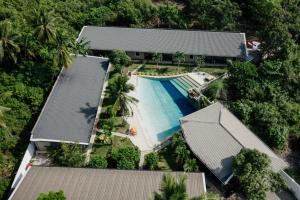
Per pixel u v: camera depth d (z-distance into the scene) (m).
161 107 75.94
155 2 110.44
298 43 92.81
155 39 88.62
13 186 57.25
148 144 67.31
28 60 78.56
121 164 59.25
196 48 86.44
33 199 52.59
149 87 80.62
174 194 40.03
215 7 96.12
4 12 85.38
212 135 63.91
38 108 71.44
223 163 59.59
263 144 64.19
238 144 61.91
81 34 89.56
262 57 87.69
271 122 68.88
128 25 98.94
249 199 56.31
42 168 57.78
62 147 61.00
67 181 55.66
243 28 101.88
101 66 81.06
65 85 73.69
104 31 90.50
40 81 75.00
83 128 65.00
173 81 82.56
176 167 62.44
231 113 69.62
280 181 57.88
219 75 83.75
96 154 64.56
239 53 85.62
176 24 97.62
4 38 72.62
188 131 65.12
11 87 72.38
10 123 67.25
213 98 75.81
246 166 56.12
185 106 76.50
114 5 101.12
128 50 85.94
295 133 69.88
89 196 53.50
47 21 73.12
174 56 85.81
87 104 70.12
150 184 55.41
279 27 84.25
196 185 55.03
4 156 63.38
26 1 94.31
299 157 66.44
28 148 61.94
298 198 57.59
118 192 54.09
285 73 78.56
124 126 70.25
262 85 76.88
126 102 70.25
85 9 101.19
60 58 74.31
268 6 97.19
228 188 59.00
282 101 75.12
